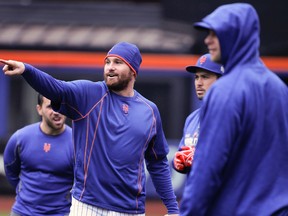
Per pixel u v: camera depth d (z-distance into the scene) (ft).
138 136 56.24
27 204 66.80
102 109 55.83
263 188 41.98
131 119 56.34
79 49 173.58
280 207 41.86
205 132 41.52
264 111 42.37
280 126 42.91
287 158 42.93
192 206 41.06
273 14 159.84
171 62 159.84
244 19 42.86
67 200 67.15
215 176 40.91
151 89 160.76
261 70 43.34
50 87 53.62
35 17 190.08
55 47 173.27
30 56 161.48
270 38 159.74
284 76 155.12
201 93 56.18
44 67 160.15
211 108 41.60
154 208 134.31
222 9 43.06
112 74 55.93
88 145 55.52
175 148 148.66
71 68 159.33
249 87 42.22
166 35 177.17
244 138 42.09
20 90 160.97
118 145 55.47
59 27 187.11
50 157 66.49
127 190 55.93
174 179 135.74
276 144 42.57
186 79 159.94
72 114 55.77
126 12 189.57
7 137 153.69
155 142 59.31
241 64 42.93
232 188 41.91
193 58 162.61
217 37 42.65
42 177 66.59
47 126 66.95
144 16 187.93
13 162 68.74
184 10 177.17
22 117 161.07
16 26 186.19
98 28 187.01
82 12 191.31
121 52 56.49
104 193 55.26
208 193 40.96
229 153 41.32
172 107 160.15
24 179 67.51
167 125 160.15
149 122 57.16
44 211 66.54
